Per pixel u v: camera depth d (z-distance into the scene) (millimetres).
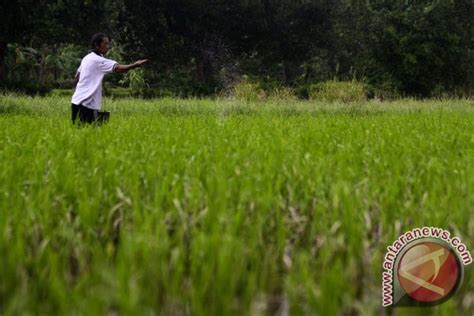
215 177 8383
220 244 5629
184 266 6039
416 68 77250
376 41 79688
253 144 12570
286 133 16047
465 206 7102
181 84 88312
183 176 8867
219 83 81812
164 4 78438
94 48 18656
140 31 82125
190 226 6855
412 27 77562
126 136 14570
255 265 5711
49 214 7152
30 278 5754
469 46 81875
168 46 84625
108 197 7859
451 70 78750
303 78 101625
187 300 5234
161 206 7430
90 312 4512
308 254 6195
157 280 5277
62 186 8250
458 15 80125
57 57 91938
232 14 80750
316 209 7176
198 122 20141
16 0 51219
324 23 86125
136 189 8016
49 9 52812
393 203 7273
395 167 9211
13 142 12828
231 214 6906
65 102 34406
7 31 52875
